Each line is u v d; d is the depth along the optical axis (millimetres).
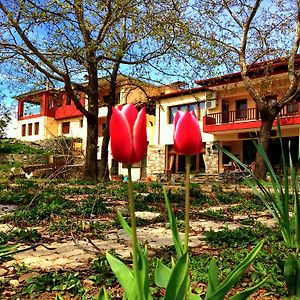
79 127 40906
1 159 31094
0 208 8742
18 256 4293
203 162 28719
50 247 4738
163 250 4480
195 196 10789
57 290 3150
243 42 18047
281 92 23953
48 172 21656
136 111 1410
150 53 17516
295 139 24062
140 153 1364
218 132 27062
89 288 3189
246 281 3322
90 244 4930
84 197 10672
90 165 19078
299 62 21047
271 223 6641
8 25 15484
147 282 1561
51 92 20891
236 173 21219
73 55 16672
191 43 16438
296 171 4164
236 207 8688
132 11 15328
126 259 3953
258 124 24641
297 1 16797
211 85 25469
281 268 3068
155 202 9672
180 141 1520
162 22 15555
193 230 5879
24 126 46469
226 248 4559
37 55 16109
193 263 3742
